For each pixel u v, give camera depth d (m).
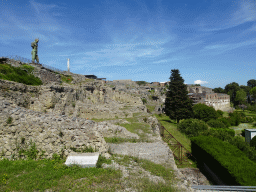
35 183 6.41
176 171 9.48
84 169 7.83
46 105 17.69
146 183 7.27
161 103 65.06
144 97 63.19
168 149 12.14
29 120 8.86
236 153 15.02
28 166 7.75
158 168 9.27
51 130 9.00
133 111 27.73
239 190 8.29
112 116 23.47
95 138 9.69
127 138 14.03
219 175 13.24
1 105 8.73
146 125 19.36
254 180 10.52
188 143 22.30
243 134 35.09
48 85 18.94
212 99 87.38
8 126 8.49
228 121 49.25
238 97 105.75
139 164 9.44
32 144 8.68
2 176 6.77
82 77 35.47
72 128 9.43
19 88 15.72
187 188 7.87
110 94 32.69
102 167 8.29
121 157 10.12
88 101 25.84
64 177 7.09
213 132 23.92
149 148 12.05
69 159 8.38
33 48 23.67
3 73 17.34
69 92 21.41
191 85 121.25
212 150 15.34
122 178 7.45
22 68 20.27
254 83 128.62
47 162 8.27
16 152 8.45
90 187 6.51
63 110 19.61
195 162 16.94
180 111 37.62
